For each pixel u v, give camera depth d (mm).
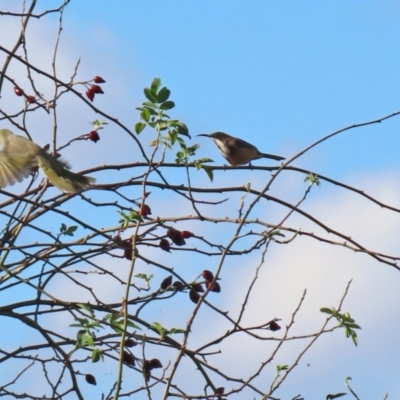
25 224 10898
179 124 10672
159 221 11422
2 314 10789
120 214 10523
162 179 11453
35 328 10641
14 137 10195
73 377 10367
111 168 12305
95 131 12219
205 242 11391
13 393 10727
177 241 11297
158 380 10555
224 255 9938
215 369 10570
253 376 10148
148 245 11273
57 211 10578
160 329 10195
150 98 10594
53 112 11812
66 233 11719
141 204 10664
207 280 11000
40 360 10953
